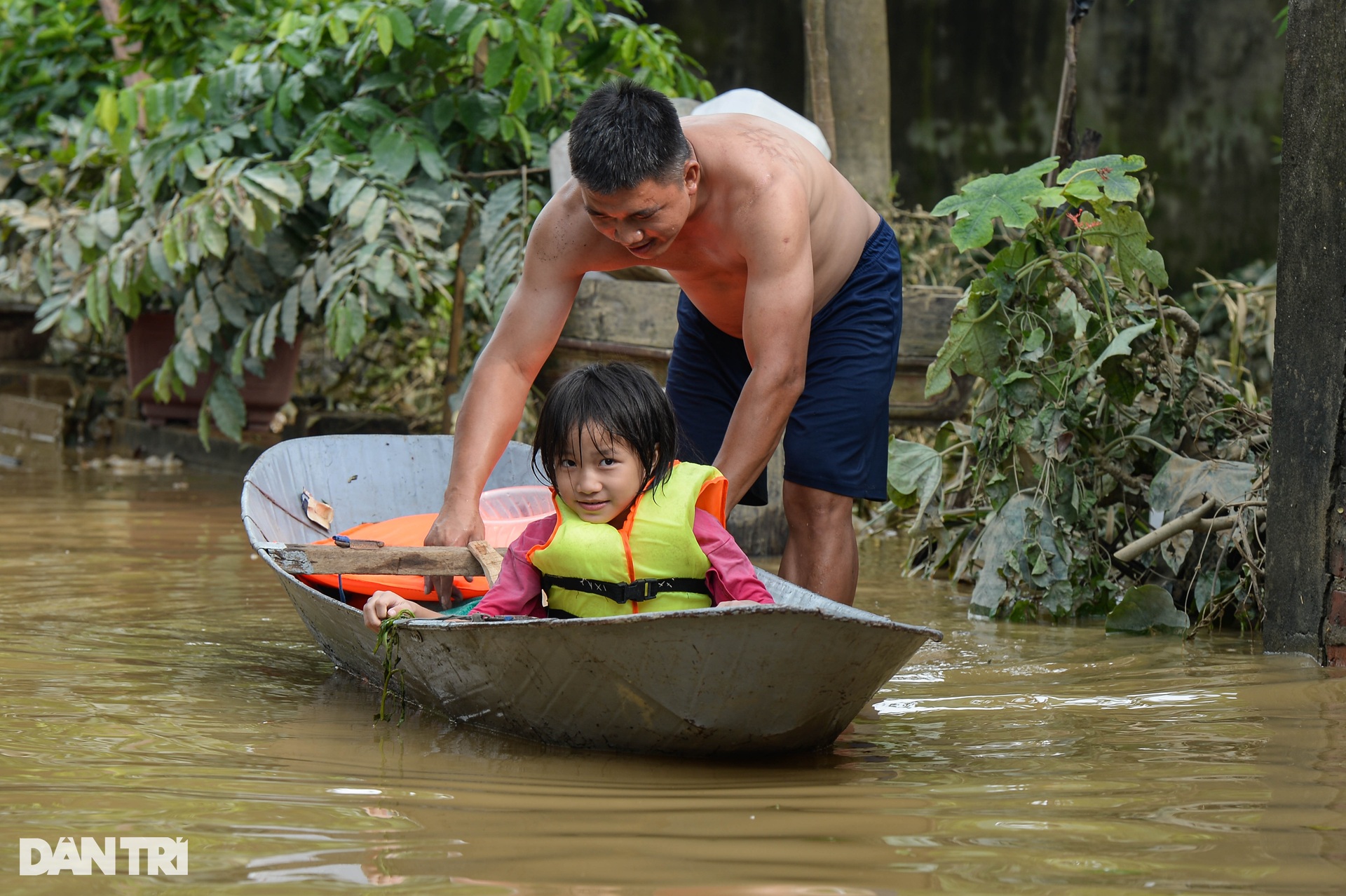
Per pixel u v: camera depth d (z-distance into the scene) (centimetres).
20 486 875
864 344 404
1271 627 424
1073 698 363
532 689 296
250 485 429
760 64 1238
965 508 589
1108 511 544
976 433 551
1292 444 411
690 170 346
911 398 668
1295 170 403
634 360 649
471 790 263
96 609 484
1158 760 291
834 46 826
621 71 891
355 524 477
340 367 1135
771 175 358
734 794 262
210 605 496
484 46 820
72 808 244
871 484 409
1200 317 927
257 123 855
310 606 372
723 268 381
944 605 532
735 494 350
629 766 287
